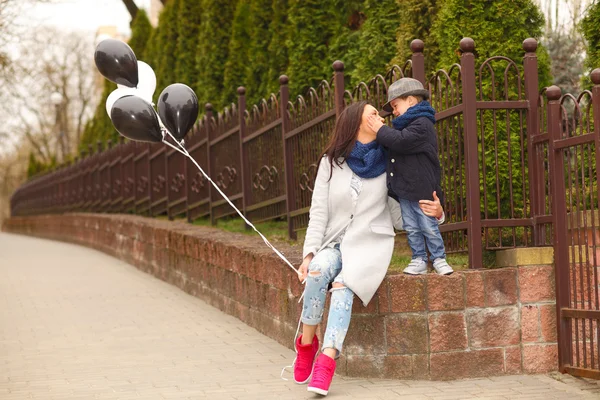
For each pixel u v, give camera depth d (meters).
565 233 5.14
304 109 7.76
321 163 5.06
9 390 5.09
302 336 5.03
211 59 13.72
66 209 23.47
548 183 5.29
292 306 6.18
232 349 6.32
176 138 6.40
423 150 4.90
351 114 4.98
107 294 9.73
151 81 6.43
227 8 13.80
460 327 5.10
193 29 15.48
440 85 5.63
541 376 5.14
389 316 5.07
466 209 5.50
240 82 13.09
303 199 7.86
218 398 4.77
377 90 6.22
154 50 17.92
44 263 14.34
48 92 34.75
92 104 43.53
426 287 5.05
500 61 6.27
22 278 11.75
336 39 10.27
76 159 22.58
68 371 5.66
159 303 8.89
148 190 14.48
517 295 5.19
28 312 8.48
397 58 8.20
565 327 5.13
